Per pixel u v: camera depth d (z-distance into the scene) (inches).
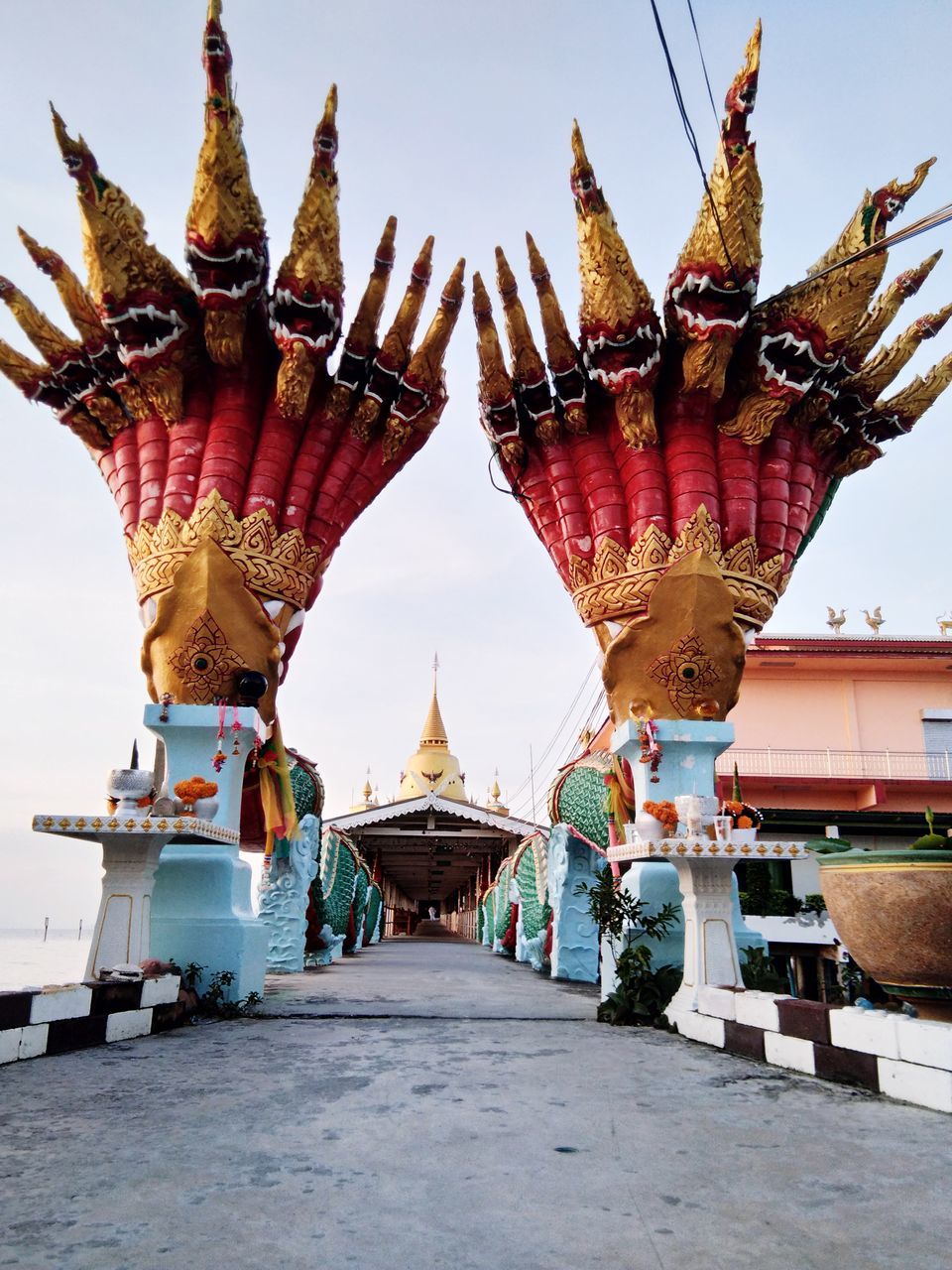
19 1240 119.4
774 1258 117.4
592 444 450.9
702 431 433.4
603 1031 336.5
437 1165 156.0
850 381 441.7
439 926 2775.6
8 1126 178.7
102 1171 150.0
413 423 469.1
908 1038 212.1
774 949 634.2
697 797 356.2
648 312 405.7
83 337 431.8
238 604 414.3
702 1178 151.0
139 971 310.5
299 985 506.0
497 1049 285.6
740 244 376.5
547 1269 113.0
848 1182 149.6
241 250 391.5
